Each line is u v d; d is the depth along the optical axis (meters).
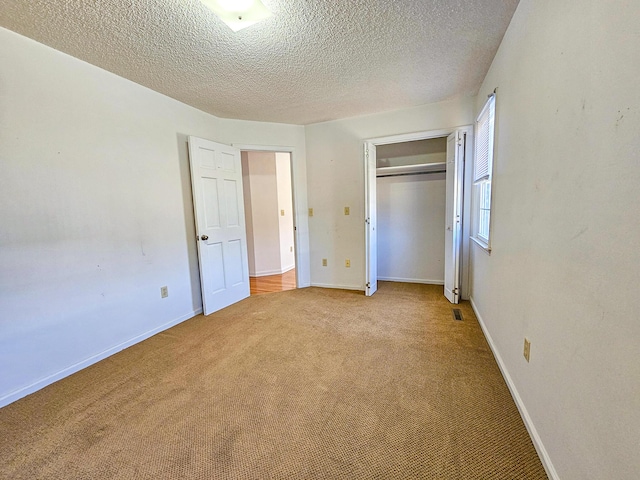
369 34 1.87
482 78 2.58
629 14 0.73
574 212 1.01
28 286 1.84
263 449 1.34
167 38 1.84
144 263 2.59
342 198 3.85
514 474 1.18
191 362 2.15
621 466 0.76
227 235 3.38
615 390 0.78
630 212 0.73
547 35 1.25
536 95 1.37
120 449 1.36
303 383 1.85
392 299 3.46
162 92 2.69
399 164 4.07
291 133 3.86
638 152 0.70
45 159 1.91
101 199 2.24
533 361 1.36
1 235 1.72
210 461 1.29
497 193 2.09
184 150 2.99
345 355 2.19
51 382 1.93
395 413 1.55
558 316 1.12
